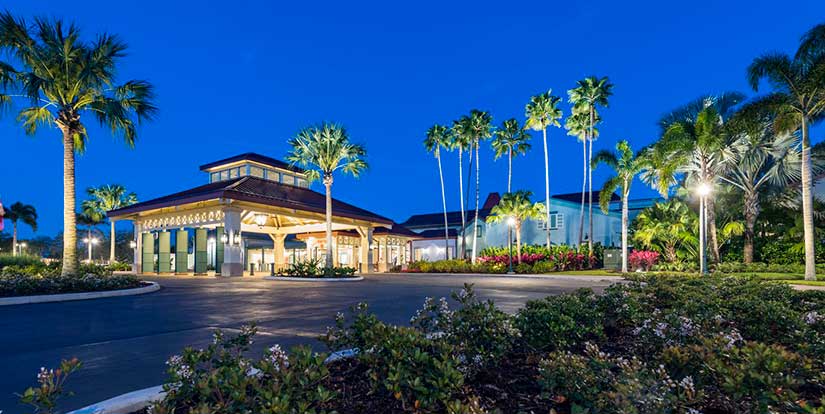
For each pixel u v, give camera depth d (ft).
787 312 19.57
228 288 68.44
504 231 159.22
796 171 96.89
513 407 11.57
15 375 18.75
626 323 21.34
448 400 10.45
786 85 74.69
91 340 26.45
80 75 58.95
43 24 58.39
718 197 107.45
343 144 98.94
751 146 94.12
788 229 98.02
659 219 111.55
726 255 105.70
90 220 196.95
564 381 11.02
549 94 147.54
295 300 50.34
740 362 11.75
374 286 73.67
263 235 162.20
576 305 20.34
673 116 102.94
